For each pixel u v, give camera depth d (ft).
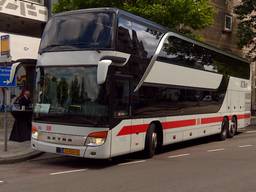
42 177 33.55
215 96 61.11
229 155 47.26
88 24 38.73
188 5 66.28
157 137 46.42
